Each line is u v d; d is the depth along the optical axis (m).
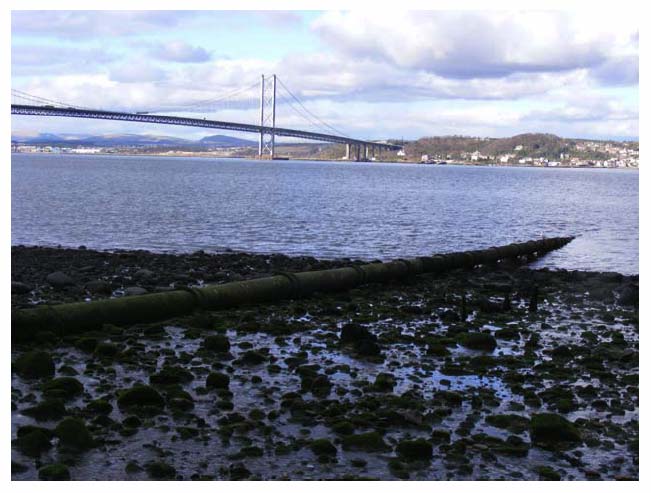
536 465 6.79
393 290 16.36
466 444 7.15
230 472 6.42
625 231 35.44
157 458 6.66
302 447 6.96
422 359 10.34
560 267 22.97
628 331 12.81
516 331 11.98
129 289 13.56
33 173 88.12
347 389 8.73
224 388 8.62
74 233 28.83
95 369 9.30
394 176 116.44
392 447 7.03
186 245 25.89
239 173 110.50
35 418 7.49
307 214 39.38
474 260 20.88
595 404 8.44
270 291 14.16
